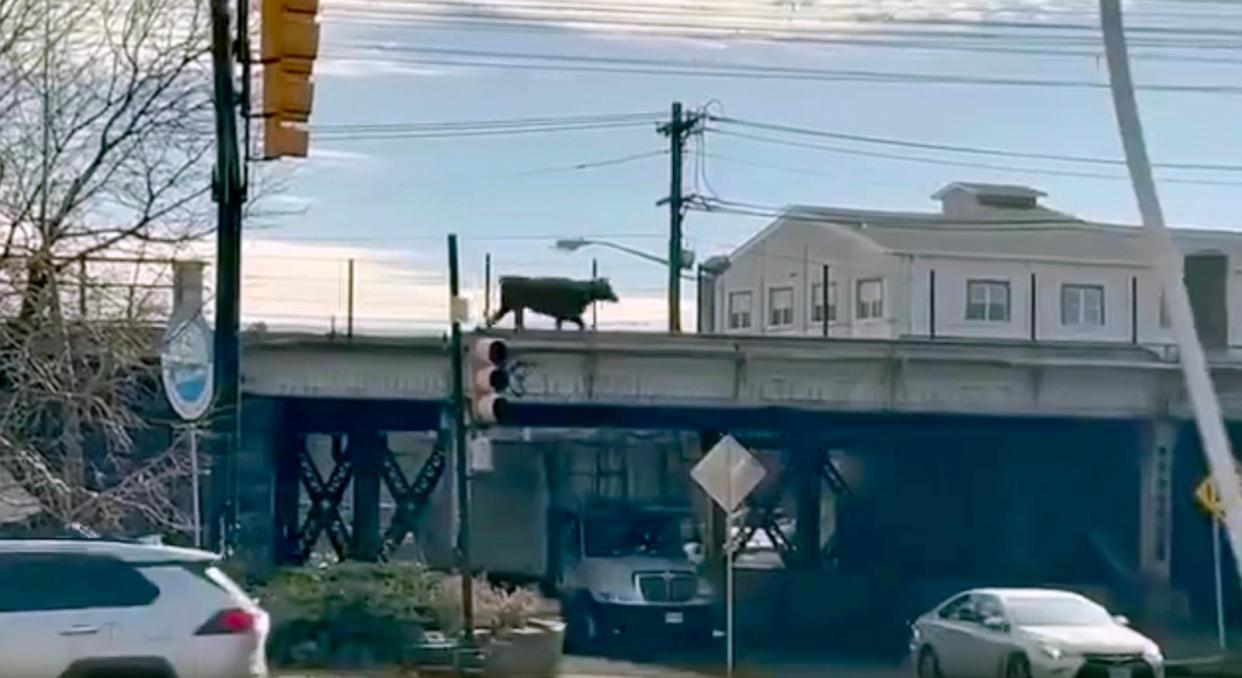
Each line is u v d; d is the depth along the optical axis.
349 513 61.16
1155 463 47.00
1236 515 12.59
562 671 29.88
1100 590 48.66
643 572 39.47
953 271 71.75
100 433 26.23
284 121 15.55
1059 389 45.31
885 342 44.69
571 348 43.12
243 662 17.41
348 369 42.00
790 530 59.88
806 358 44.28
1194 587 47.56
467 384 38.28
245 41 19.69
